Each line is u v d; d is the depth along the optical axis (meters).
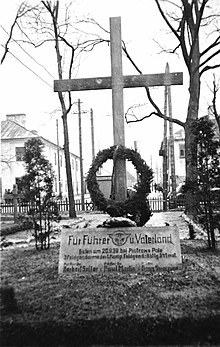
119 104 8.00
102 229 6.36
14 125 42.12
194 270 5.87
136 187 7.62
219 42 15.65
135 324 4.09
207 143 7.91
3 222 15.23
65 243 6.30
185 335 4.05
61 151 48.66
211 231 7.89
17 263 6.81
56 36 19.28
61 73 19.55
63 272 6.00
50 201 8.64
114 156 7.75
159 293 4.80
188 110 15.58
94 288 5.06
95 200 7.55
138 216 7.59
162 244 6.19
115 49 8.02
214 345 3.98
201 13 15.16
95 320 4.11
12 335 4.09
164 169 24.53
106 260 6.12
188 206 14.21
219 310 4.25
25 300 4.64
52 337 4.07
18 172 39.59
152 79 8.04
